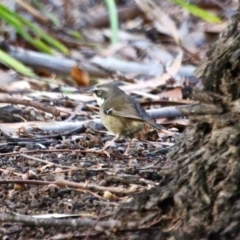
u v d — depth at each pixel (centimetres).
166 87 1492
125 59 1981
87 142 1083
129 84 1573
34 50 2014
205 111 695
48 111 1273
